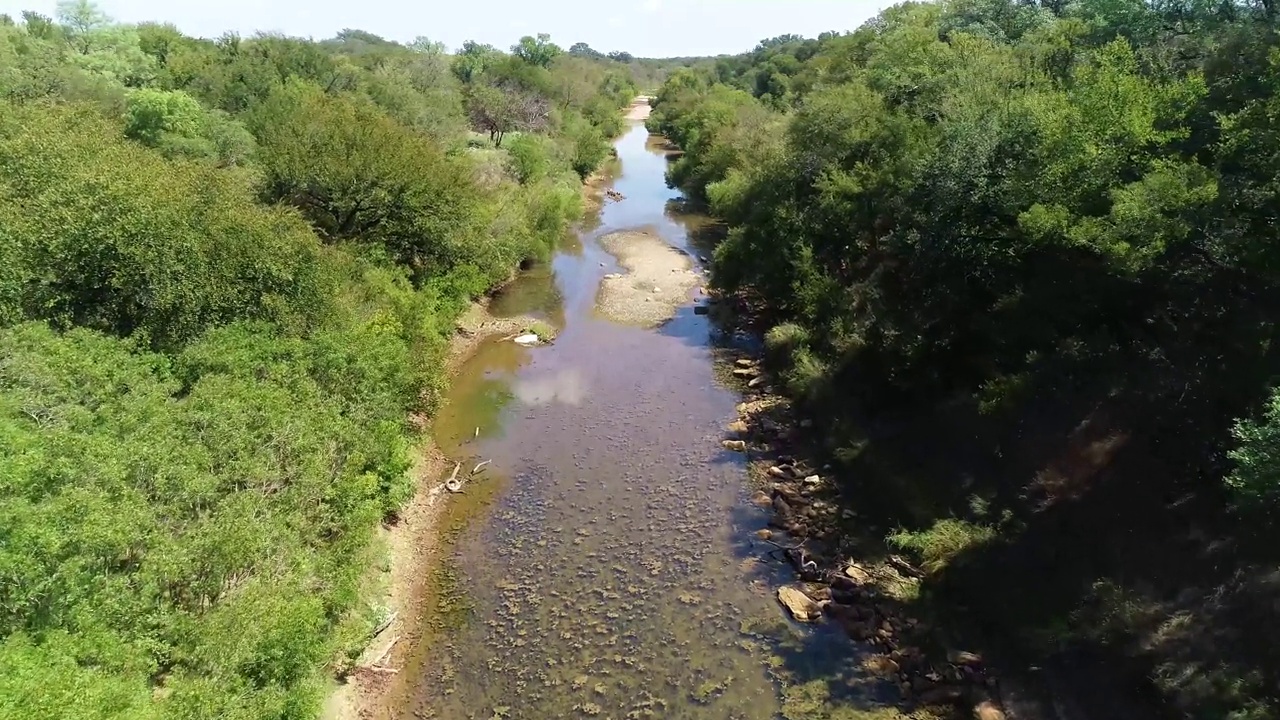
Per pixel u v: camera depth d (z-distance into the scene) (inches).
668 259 2122.3
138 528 591.2
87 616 525.7
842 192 1407.5
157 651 546.3
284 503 715.4
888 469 960.9
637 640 745.6
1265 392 633.6
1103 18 1218.0
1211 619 577.3
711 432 1162.0
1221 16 1048.2
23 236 847.7
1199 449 683.4
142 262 879.1
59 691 442.9
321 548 741.3
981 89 1161.4
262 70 2329.0
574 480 1026.7
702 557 869.8
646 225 2539.4
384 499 902.4
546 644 740.7
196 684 507.8
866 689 681.0
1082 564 693.3
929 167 1075.9
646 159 3966.5
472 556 869.8
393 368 1010.1
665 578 834.8
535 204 2086.6
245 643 546.3
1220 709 522.9
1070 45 1245.1
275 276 998.4
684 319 1672.0
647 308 1734.7
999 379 910.4
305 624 590.2
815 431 1120.8
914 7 2022.6
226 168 1499.8
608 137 4382.4
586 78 4987.7
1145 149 804.0
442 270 1571.1
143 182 951.6
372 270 1336.1
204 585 603.8
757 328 1583.4
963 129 1023.0
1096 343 844.6
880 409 1079.0
